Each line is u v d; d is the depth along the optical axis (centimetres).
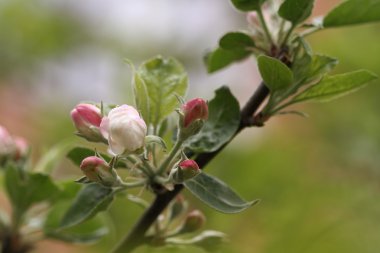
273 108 50
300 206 71
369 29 80
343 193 73
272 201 72
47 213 57
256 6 51
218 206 47
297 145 78
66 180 55
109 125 46
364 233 70
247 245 69
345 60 79
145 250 57
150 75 51
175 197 51
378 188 75
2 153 57
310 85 50
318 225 70
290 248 69
